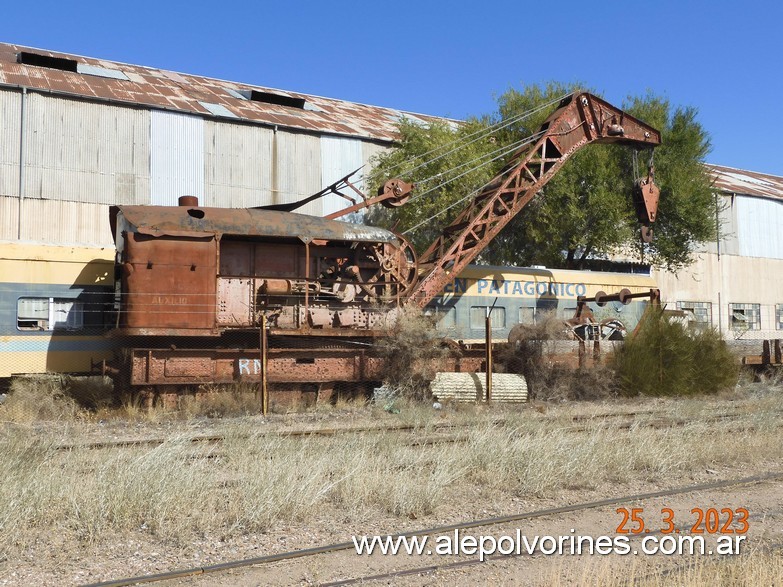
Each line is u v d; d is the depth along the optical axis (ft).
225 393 52.54
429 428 44.16
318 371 56.65
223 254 58.23
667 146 112.06
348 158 107.24
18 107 86.63
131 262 51.90
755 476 32.30
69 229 87.92
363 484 27.37
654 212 77.25
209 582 19.19
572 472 30.53
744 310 148.15
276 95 117.19
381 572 20.12
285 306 57.26
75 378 56.24
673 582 18.76
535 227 103.81
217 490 26.66
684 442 36.42
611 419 48.75
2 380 55.26
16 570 19.94
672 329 71.05
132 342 53.31
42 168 87.10
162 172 94.12
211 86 120.78
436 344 60.90
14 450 29.37
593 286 88.22
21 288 55.72
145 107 93.91
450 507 26.86
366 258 62.95
